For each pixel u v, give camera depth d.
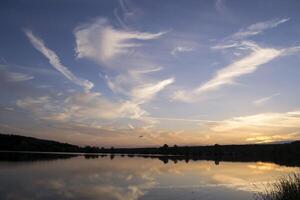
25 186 28.75
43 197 24.44
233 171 46.66
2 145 152.62
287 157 111.88
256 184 32.56
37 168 45.28
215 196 25.98
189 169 49.75
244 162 76.31
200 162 74.69
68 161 65.19
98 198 24.64
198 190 28.53
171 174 41.06
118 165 56.22
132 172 42.72
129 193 26.83
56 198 24.22
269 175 40.88
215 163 70.19
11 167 45.75
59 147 170.88
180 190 28.45
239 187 30.48
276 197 20.56
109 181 33.31
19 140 159.38
